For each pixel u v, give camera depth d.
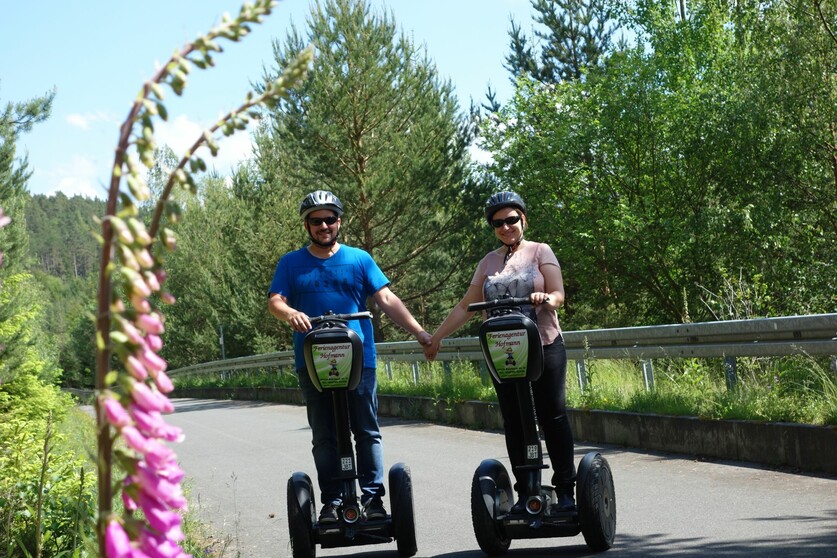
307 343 5.36
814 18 21.64
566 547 5.84
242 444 13.77
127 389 1.28
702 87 28.05
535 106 30.73
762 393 9.25
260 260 33.72
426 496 8.04
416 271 29.86
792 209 24.05
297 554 5.56
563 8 35.06
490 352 5.36
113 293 1.31
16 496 5.61
